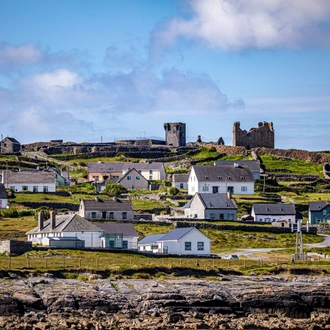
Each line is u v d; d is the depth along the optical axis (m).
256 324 115.25
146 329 109.38
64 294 117.81
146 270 138.88
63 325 108.56
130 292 123.75
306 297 126.44
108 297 119.69
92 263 141.75
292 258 161.00
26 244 152.50
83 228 162.88
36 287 122.31
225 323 115.62
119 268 137.38
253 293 124.25
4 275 127.94
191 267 142.62
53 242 157.88
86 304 117.19
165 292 121.94
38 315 112.81
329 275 147.00
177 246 162.75
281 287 129.62
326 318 121.25
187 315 117.25
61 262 140.50
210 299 121.00
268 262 157.12
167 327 111.44
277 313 123.44
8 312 112.62
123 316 115.12
